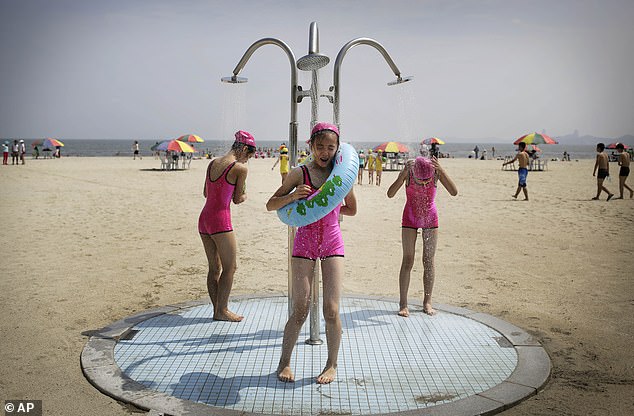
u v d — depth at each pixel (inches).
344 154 152.6
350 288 271.4
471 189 850.1
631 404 145.0
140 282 278.2
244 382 154.2
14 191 721.6
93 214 525.3
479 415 136.0
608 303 244.5
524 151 685.9
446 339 191.3
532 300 249.8
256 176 1103.0
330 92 181.6
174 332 197.0
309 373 160.9
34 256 334.3
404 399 144.3
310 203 147.0
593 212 565.9
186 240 398.9
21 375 160.7
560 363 174.7
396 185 213.0
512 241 403.9
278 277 294.2
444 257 347.3
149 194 709.9
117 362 168.1
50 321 212.5
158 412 135.5
